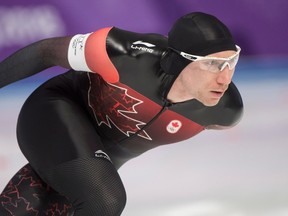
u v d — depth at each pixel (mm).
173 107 6836
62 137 6680
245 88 17812
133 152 7727
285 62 20188
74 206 6402
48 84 7504
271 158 11750
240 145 12539
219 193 9914
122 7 18750
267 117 14703
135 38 6699
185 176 10727
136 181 10461
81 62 6766
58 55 6941
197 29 6074
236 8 20047
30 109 7203
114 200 6180
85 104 7375
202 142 12719
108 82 6836
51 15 17688
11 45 17125
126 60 6570
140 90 6754
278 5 20562
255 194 9859
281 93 17156
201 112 6941
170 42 6348
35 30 17438
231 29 19938
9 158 11438
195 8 19500
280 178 10609
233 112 7059
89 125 6984
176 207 9312
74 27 18062
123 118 7094
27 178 7285
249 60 20141
